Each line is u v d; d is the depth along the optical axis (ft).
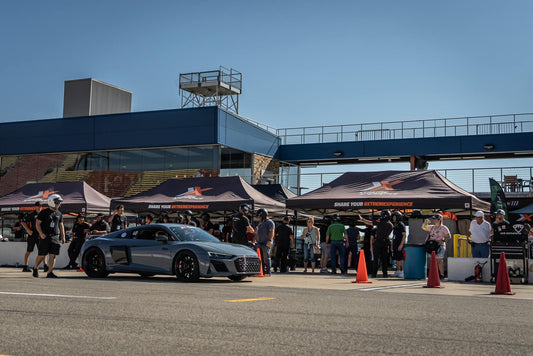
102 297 23.66
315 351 12.70
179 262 37.27
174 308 20.13
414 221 55.62
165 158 100.94
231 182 66.18
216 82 111.55
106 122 104.42
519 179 86.94
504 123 101.86
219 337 14.28
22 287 28.73
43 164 108.99
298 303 22.90
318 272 56.49
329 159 111.86
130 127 102.63
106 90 115.55
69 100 113.09
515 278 41.06
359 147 109.50
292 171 117.91
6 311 18.74
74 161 106.83
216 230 61.46
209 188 66.23
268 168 109.50
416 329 16.15
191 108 98.73
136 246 39.17
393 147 107.55
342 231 53.52
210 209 62.75
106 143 103.91
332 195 59.98
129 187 102.53
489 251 44.27
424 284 38.52
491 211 65.57
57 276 41.29
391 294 28.63
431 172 61.11
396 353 12.60
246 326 16.16
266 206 64.39
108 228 57.41
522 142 100.32
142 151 102.68
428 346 13.48
